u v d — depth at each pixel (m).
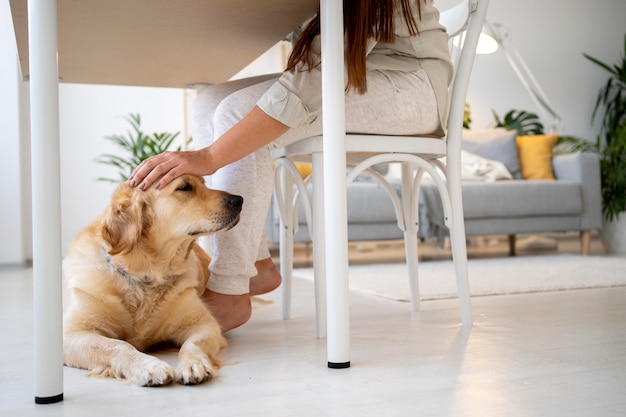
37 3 1.04
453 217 1.65
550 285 2.54
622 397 1.00
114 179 5.22
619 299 2.19
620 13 6.16
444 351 1.36
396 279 2.93
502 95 5.73
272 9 1.42
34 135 1.04
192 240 1.46
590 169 4.16
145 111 5.34
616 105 5.66
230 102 1.51
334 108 1.20
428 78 1.49
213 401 1.02
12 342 1.62
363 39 1.34
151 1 1.36
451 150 1.63
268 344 1.51
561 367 1.20
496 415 0.92
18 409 1.00
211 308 1.54
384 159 1.49
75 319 1.36
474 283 2.65
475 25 1.61
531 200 4.03
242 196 1.52
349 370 1.21
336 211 1.21
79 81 2.13
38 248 1.03
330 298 1.22
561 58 5.92
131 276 1.38
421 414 0.93
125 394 1.07
